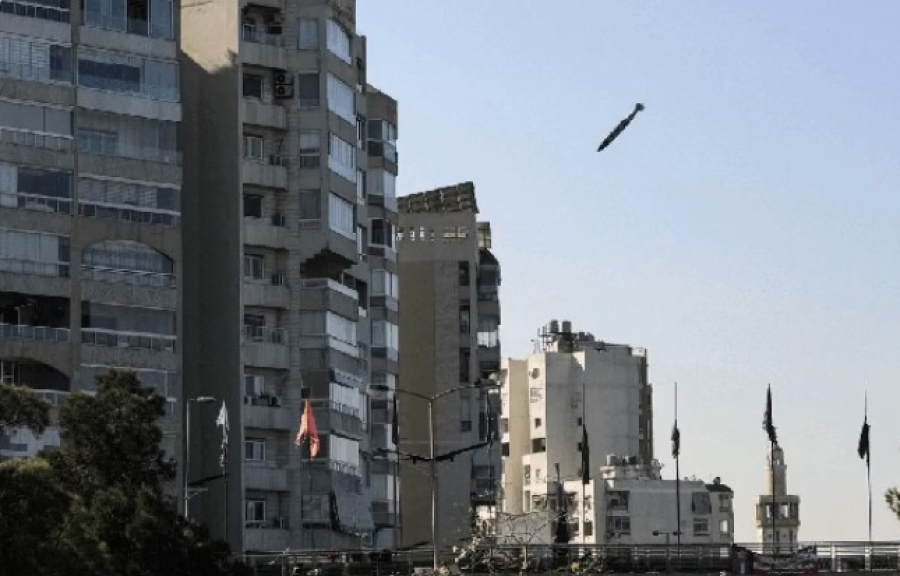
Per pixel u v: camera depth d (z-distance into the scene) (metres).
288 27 177.88
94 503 131.88
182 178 171.50
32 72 161.88
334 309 177.62
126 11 165.75
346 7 181.62
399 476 199.88
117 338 162.75
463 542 196.88
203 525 138.12
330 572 153.88
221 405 171.00
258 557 154.75
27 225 160.38
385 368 194.25
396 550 160.88
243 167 174.25
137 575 131.75
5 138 160.38
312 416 164.12
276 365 174.75
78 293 161.50
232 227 172.88
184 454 167.25
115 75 164.88
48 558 124.12
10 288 159.25
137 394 139.12
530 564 152.88
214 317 172.38
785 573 152.88
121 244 163.88
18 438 155.62
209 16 175.25
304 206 177.12
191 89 174.50
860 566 153.62
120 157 164.50
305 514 174.25
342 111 180.50
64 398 159.88
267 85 177.25
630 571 153.00
